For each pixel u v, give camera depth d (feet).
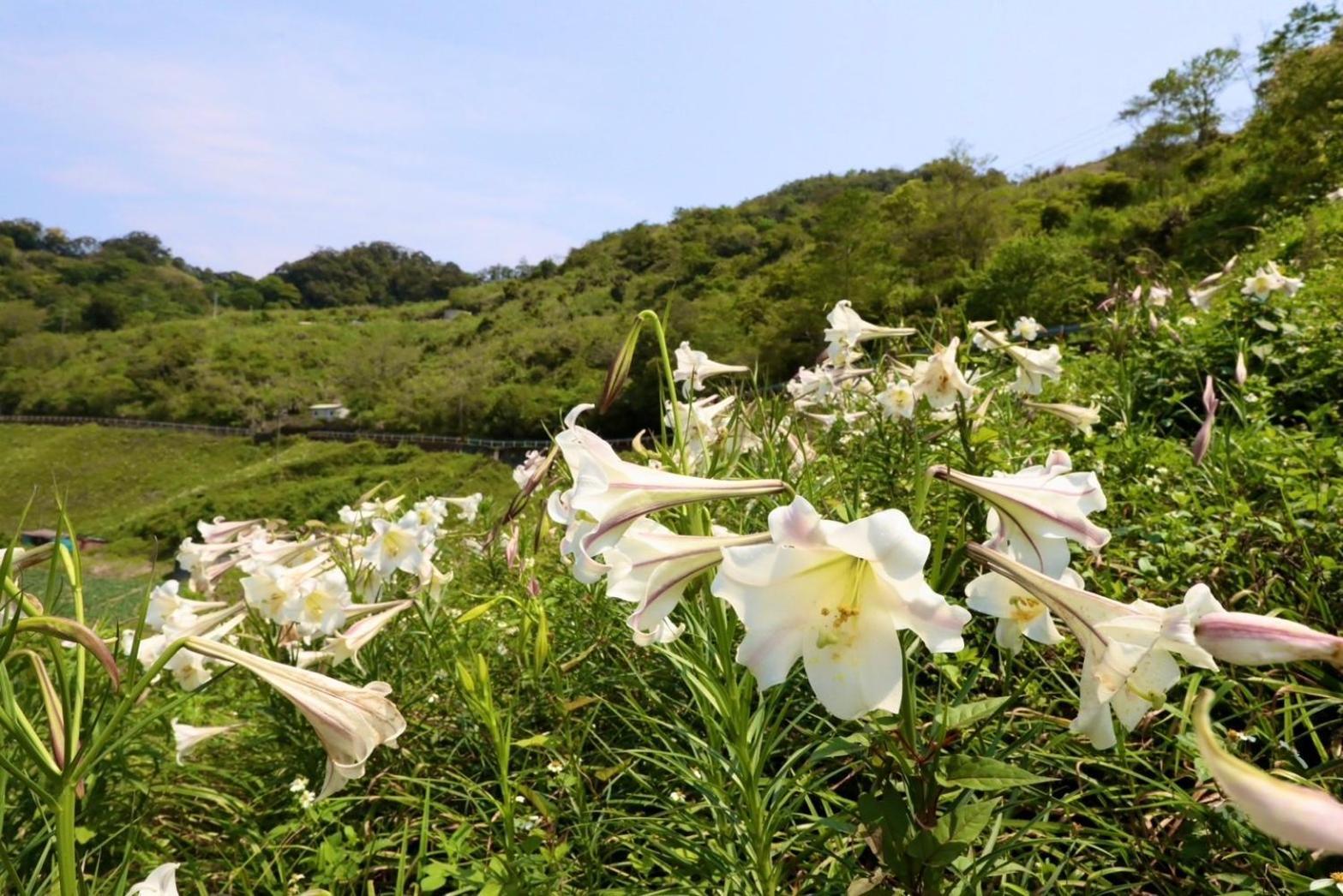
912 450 12.44
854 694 4.78
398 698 10.94
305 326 353.92
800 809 8.15
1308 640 4.04
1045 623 5.24
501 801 9.26
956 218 131.54
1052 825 6.52
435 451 185.98
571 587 12.53
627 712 9.96
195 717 11.89
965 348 12.89
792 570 4.78
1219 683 7.72
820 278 121.29
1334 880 5.13
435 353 287.48
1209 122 150.82
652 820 7.59
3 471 215.10
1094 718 4.59
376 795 9.78
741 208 308.60
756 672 4.86
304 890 8.02
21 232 426.10
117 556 122.83
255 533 12.68
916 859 5.29
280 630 11.09
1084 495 5.25
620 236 278.67
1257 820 2.65
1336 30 84.28
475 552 16.98
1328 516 9.63
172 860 9.57
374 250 513.86
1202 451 10.99
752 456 11.68
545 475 10.48
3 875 6.57
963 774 5.32
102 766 9.41
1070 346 26.22
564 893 7.70
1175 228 93.09
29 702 9.04
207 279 469.16
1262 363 17.65
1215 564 9.66
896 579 4.52
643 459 9.30
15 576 5.62
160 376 273.33
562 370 178.50
